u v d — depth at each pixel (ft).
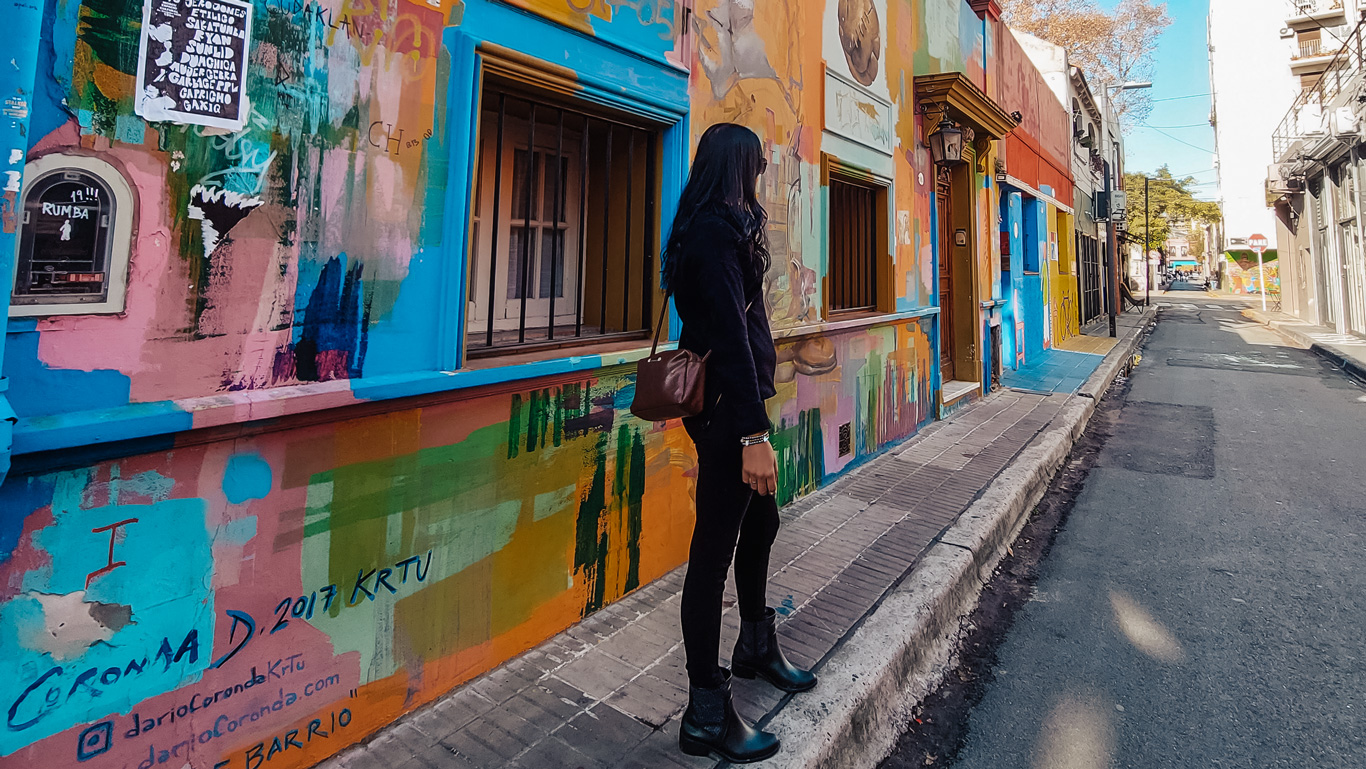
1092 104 58.23
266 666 5.78
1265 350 47.09
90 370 4.68
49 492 4.55
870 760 7.17
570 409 8.52
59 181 4.50
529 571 8.12
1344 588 11.08
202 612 5.36
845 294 16.92
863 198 17.69
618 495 9.34
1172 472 18.15
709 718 6.12
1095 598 11.07
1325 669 8.80
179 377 5.14
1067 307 47.65
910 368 19.43
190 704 5.33
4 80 3.98
